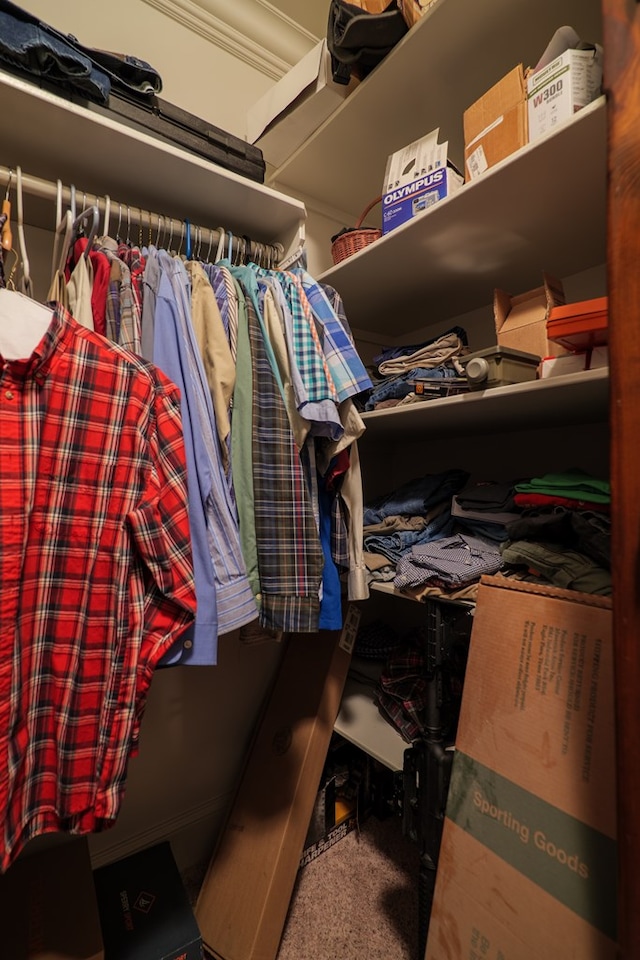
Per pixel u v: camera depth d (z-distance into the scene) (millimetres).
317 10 1522
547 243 1044
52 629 669
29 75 799
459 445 1579
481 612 790
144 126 947
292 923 1101
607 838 534
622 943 338
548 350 857
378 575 1181
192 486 771
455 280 1258
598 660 614
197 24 1396
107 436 701
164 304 813
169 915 989
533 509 962
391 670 1383
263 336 920
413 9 912
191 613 721
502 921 605
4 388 630
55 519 670
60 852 1037
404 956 1016
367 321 1616
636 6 364
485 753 702
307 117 1219
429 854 895
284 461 877
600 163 763
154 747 1253
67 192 850
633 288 360
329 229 1603
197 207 1087
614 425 367
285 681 1429
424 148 1001
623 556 360
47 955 808
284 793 1181
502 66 998
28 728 650
